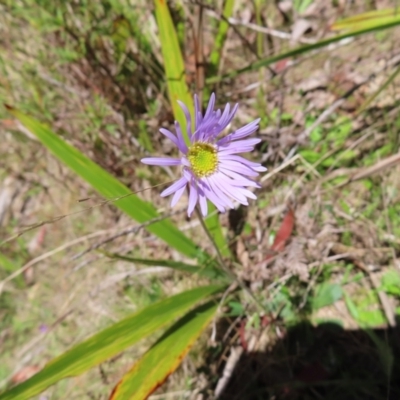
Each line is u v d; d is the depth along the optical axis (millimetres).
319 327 214
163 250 258
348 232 227
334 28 203
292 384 205
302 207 237
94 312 261
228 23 212
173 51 184
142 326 167
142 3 245
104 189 186
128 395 146
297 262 214
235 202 242
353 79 264
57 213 288
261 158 250
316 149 249
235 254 236
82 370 152
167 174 265
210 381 217
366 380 198
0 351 273
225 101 264
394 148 235
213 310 193
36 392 145
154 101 260
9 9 249
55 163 293
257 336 218
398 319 203
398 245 219
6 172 303
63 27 234
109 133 256
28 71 266
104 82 246
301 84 270
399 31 265
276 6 289
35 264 284
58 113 270
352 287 218
